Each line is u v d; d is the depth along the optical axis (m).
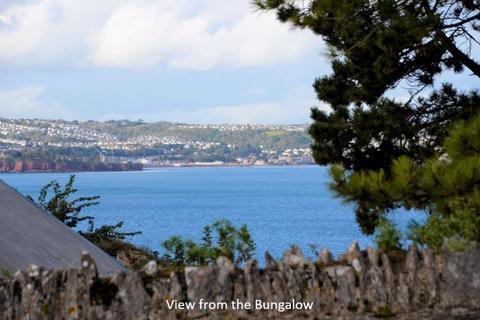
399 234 19.77
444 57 40.62
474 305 18.81
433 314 18.31
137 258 39.19
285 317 17.36
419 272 18.58
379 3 37.31
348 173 25.48
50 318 16.58
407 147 39.00
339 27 37.75
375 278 18.12
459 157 24.47
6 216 23.50
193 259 19.97
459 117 38.28
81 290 16.66
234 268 17.52
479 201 21.86
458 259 18.98
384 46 36.28
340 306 17.75
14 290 16.66
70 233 26.88
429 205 24.31
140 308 16.72
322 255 18.34
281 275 17.52
